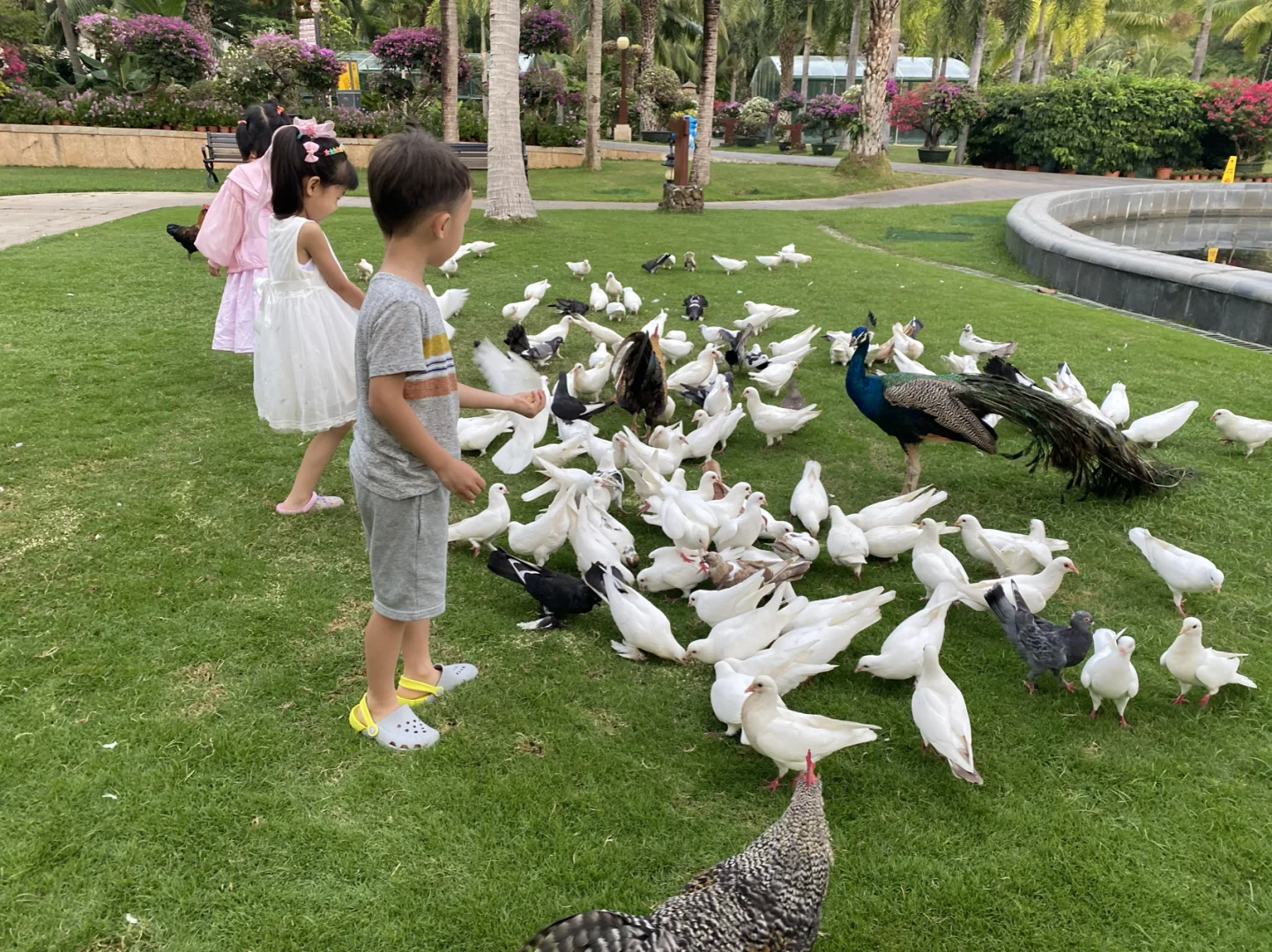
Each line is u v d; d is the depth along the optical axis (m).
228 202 6.07
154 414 6.70
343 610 4.42
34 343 8.05
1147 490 6.14
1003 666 4.29
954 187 26.67
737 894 2.43
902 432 5.90
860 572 5.20
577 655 4.25
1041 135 31.86
